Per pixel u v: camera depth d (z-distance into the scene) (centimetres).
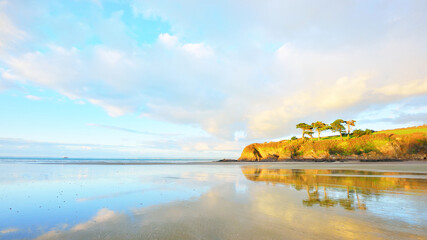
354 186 1341
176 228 582
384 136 6338
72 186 1383
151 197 1012
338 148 6969
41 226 614
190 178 1867
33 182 1585
